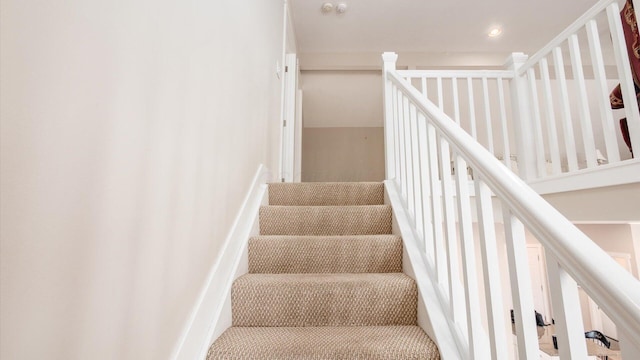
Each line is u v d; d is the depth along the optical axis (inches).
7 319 16.2
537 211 23.9
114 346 24.5
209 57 45.4
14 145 16.5
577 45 64.9
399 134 74.5
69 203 20.2
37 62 17.8
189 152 38.6
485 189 32.7
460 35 166.4
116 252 24.9
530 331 26.1
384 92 91.0
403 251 60.2
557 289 22.2
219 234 49.1
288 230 72.2
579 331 21.4
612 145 56.7
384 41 171.9
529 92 84.1
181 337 35.6
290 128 144.4
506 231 28.7
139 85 28.1
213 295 44.3
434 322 42.2
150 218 30.0
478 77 91.3
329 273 59.7
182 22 36.8
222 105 51.2
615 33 54.9
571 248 20.3
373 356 39.1
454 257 41.8
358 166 249.6
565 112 68.3
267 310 49.5
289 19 146.3
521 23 156.3
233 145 57.2
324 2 144.6
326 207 72.8
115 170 24.8
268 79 94.7
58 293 19.3
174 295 34.4
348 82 200.4
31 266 17.5
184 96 37.3
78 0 20.8
